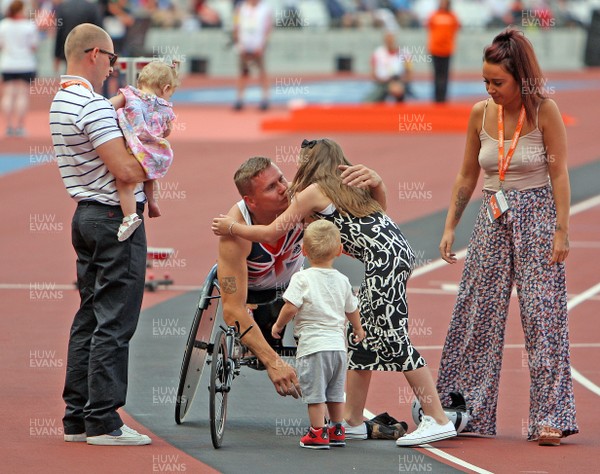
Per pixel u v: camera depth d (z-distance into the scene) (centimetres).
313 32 12194
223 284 2198
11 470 1923
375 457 2078
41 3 10669
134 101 2083
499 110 2248
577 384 2650
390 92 7988
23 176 5791
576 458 2091
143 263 2123
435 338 3084
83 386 2123
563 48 12288
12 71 6900
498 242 2255
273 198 2211
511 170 2236
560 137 2214
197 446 2111
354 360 2208
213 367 2044
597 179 5794
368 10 12775
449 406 2284
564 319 2238
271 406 2442
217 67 12006
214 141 6825
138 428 2233
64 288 3647
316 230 2123
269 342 2320
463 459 2080
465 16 12800
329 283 2134
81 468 1942
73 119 2058
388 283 2167
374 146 6750
